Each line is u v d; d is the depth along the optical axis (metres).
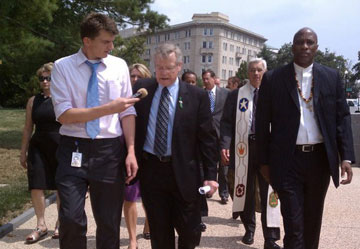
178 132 2.94
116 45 19.20
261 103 3.33
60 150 2.80
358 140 10.15
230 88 9.27
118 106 2.59
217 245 4.34
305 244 3.36
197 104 3.00
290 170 3.17
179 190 2.93
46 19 11.07
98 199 2.80
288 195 3.14
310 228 3.33
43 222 4.56
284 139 3.16
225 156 4.64
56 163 4.50
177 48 2.98
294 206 3.12
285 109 3.20
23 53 12.95
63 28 14.66
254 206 4.52
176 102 2.97
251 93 4.66
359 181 7.95
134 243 3.97
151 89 3.08
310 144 3.16
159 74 2.94
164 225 3.07
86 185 2.76
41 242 4.39
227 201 6.39
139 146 3.03
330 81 3.20
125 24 17.25
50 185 4.48
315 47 3.20
